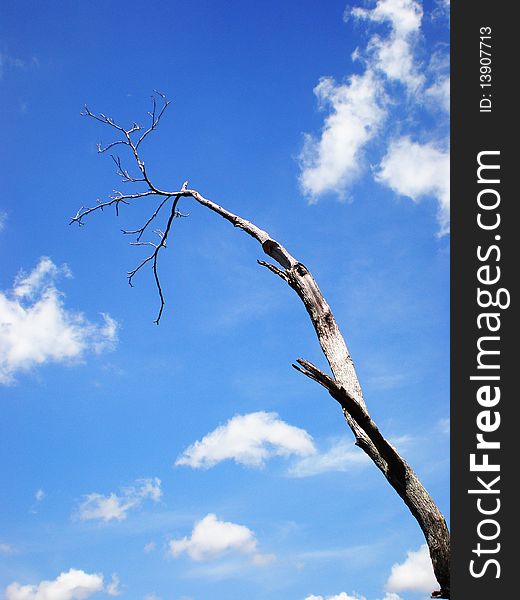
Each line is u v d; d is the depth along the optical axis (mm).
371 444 4090
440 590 3674
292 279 5086
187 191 6371
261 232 5531
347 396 3686
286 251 5289
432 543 3652
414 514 3828
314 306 4898
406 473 3854
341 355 4598
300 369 3762
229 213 5898
